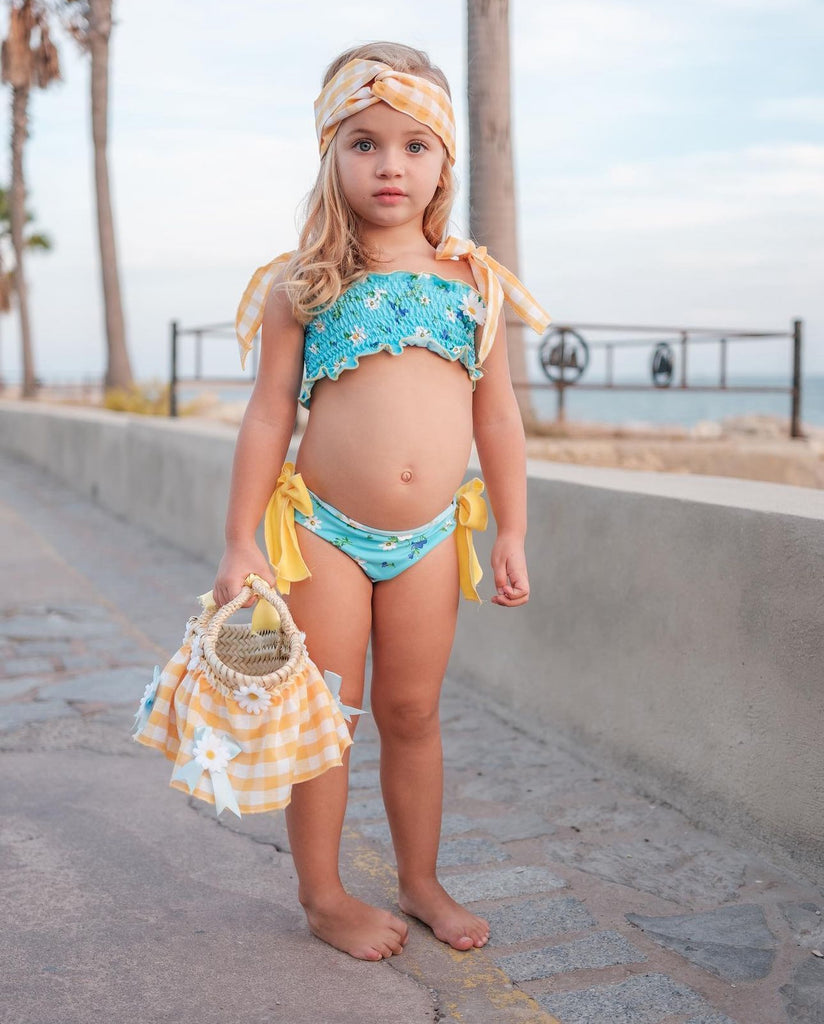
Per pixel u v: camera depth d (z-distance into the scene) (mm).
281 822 2889
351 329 2094
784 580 2547
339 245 2090
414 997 2051
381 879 2561
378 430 2100
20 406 14539
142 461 8039
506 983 2104
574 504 3342
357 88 2033
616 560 3158
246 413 2184
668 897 2465
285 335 2156
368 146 2061
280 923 2342
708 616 2801
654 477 3549
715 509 2764
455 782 3156
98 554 6953
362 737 3539
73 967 2135
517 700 3674
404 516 2131
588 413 44969
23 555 6820
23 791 3057
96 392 24344
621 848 2719
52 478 11227
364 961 2180
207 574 6316
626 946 2244
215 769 1879
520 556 2260
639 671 3076
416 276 2117
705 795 2836
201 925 2322
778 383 93500
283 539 2148
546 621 3502
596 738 3275
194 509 6934
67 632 4906
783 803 2584
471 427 2230
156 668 2041
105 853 2668
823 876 2482
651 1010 2004
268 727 1918
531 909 2406
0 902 2400
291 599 2189
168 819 2885
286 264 2174
